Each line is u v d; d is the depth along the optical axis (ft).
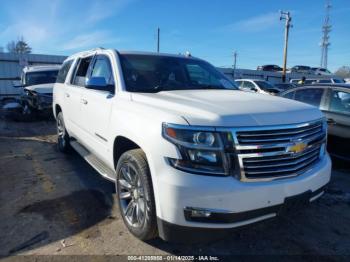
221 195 7.75
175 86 12.74
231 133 7.89
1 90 71.36
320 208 12.79
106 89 12.11
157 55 14.17
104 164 13.43
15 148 22.25
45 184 14.93
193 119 8.11
